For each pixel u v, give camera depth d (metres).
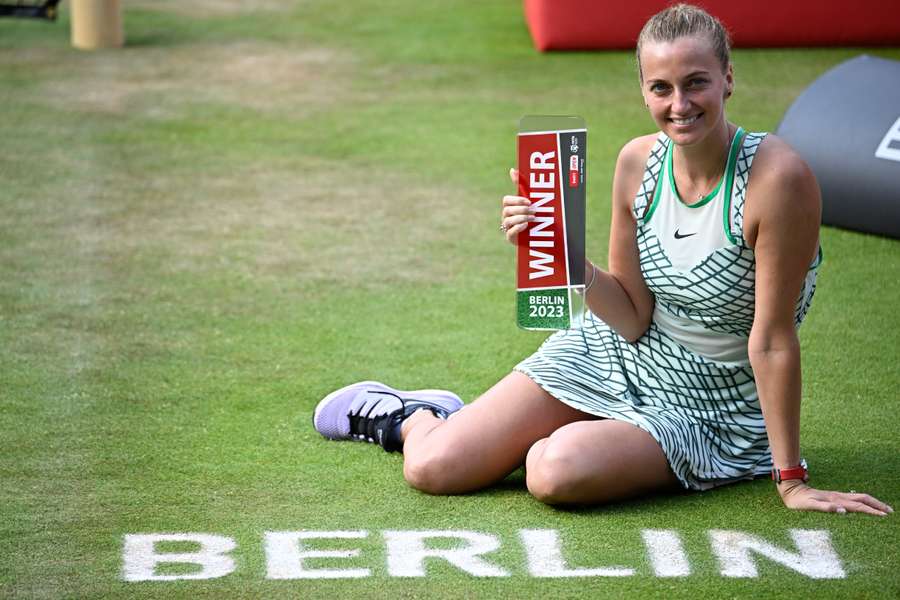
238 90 23.14
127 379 11.37
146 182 17.81
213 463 9.63
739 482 9.27
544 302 8.67
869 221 15.27
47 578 7.94
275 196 17.25
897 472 9.42
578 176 8.48
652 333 9.27
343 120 21.14
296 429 10.29
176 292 13.68
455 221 16.22
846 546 8.26
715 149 8.36
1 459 9.69
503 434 9.05
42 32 28.08
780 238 8.24
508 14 30.06
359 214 16.50
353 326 12.74
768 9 25.50
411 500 9.01
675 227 8.71
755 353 8.53
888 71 15.95
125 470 9.50
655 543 8.34
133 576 7.96
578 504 8.80
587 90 22.91
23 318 12.87
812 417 10.48
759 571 7.97
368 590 7.79
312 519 8.73
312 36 27.81
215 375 11.48
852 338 12.32
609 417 8.91
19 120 20.91
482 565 8.08
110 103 22.11
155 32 28.16
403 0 31.97
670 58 8.03
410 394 10.05
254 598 7.70
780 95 22.12
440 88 23.25
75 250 15.02
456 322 12.87
